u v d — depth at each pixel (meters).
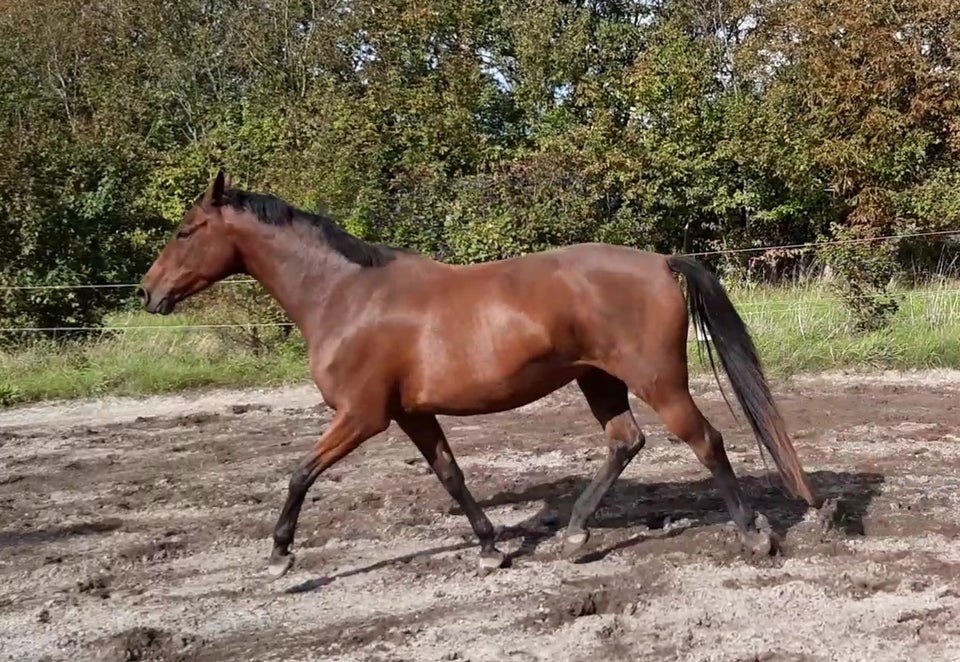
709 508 5.83
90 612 4.58
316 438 8.27
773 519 5.56
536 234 13.66
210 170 15.95
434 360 4.60
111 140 13.70
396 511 5.98
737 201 16.78
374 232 13.53
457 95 18.33
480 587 4.72
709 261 16.95
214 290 11.85
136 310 13.19
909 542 5.14
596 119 16.66
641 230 16.28
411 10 19.91
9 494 6.79
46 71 22.48
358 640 4.16
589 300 4.57
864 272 11.24
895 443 7.40
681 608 4.36
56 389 10.30
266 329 11.58
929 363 10.33
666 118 16.78
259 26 21.45
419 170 15.06
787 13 16.86
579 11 20.77
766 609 4.31
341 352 4.65
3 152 12.29
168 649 4.13
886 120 15.38
